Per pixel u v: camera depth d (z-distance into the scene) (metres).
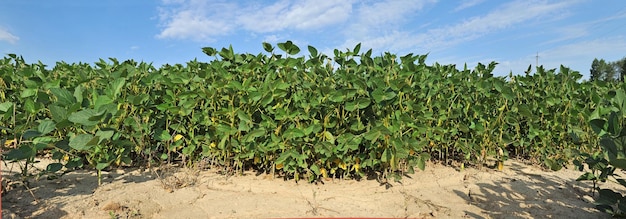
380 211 3.18
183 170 4.20
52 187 3.47
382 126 3.31
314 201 3.34
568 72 5.29
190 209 3.12
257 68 4.00
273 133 3.63
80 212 2.95
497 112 4.78
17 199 3.12
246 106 3.84
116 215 2.93
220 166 4.23
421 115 3.88
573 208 3.34
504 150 4.70
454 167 4.69
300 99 3.64
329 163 3.76
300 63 4.09
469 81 4.94
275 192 3.55
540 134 4.82
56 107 3.08
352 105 3.48
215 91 3.88
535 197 3.63
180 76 4.36
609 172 3.05
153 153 4.37
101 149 3.69
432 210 3.25
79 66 5.93
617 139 2.54
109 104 3.24
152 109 4.31
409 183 3.94
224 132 3.79
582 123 4.71
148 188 3.53
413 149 3.76
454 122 4.64
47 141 3.20
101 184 3.63
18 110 4.21
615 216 3.04
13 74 4.84
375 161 3.69
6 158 2.82
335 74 4.11
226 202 3.27
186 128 4.32
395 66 4.19
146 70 5.16
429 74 4.66
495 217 3.14
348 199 3.42
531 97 5.14
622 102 2.86
